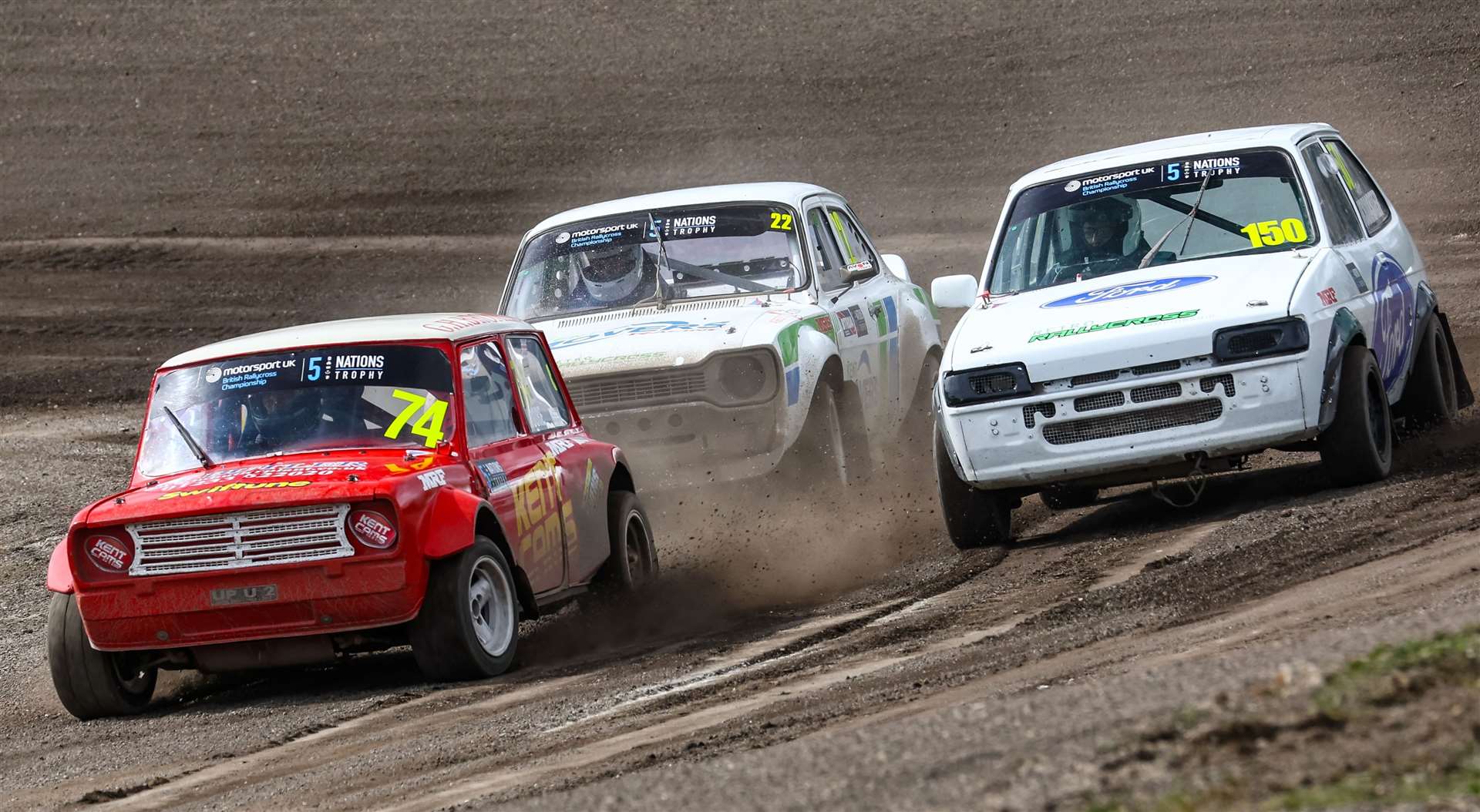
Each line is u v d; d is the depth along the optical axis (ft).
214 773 72.59
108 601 86.63
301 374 96.37
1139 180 117.08
